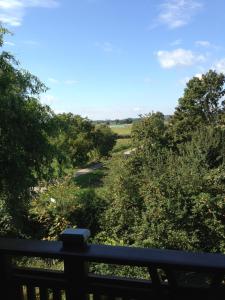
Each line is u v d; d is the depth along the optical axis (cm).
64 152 627
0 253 212
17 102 517
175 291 183
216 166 1666
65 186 1552
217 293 172
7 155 525
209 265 166
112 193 1574
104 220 1516
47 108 572
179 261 173
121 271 837
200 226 1380
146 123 2341
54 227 1432
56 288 210
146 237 1382
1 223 855
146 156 1733
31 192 620
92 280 201
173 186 1409
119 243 1390
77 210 1508
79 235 197
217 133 1764
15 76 550
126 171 1642
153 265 177
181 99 4016
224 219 1402
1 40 560
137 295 192
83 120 3719
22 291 221
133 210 1500
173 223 1370
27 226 1373
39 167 579
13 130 519
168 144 2566
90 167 3866
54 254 198
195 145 1725
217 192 1410
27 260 684
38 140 554
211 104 4038
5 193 567
